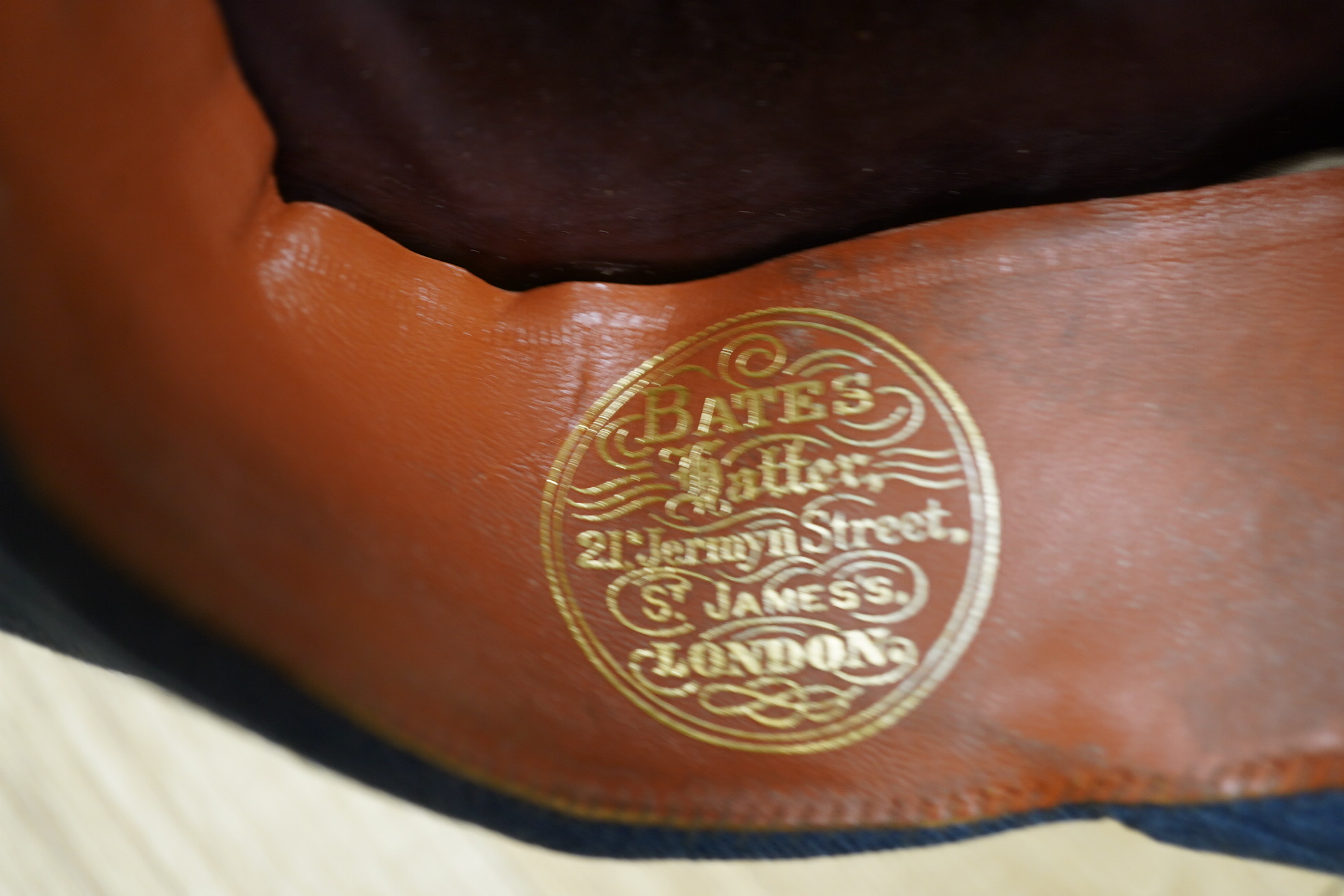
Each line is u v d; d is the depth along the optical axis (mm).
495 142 634
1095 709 648
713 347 697
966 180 680
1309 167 673
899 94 625
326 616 601
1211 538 644
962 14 596
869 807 665
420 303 677
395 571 636
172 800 1008
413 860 986
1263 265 653
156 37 574
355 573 619
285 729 595
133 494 534
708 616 671
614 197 669
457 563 658
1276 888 917
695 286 710
